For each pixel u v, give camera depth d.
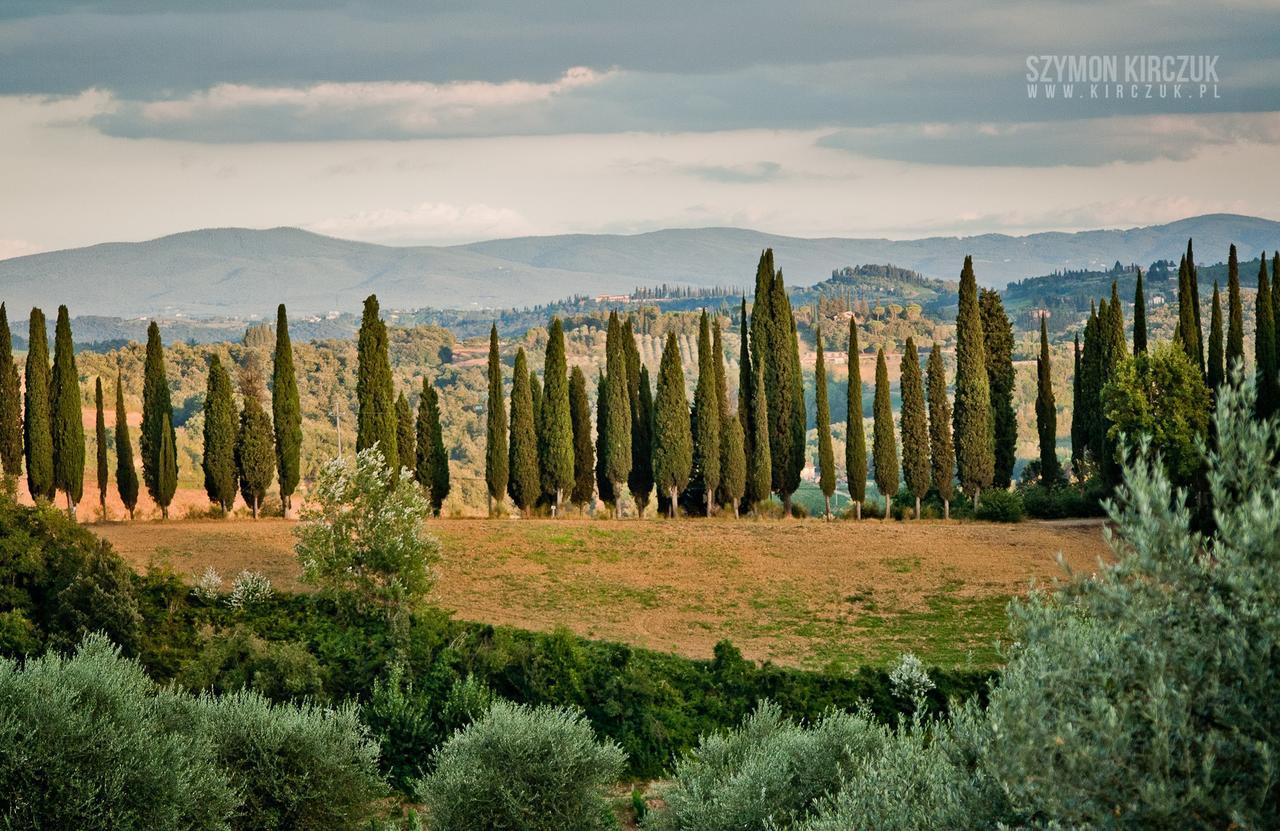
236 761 30.05
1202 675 12.43
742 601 57.62
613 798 34.56
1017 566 62.94
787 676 42.72
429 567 52.50
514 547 66.62
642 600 57.59
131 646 41.97
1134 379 67.25
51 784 23.89
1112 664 12.97
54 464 73.38
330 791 30.55
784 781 26.61
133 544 62.31
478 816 30.62
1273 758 11.88
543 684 41.88
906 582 60.66
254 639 42.56
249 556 59.66
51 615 42.78
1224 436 13.01
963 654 47.62
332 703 41.50
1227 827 12.12
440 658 42.84
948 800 14.80
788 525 75.12
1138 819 12.22
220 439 73.56
